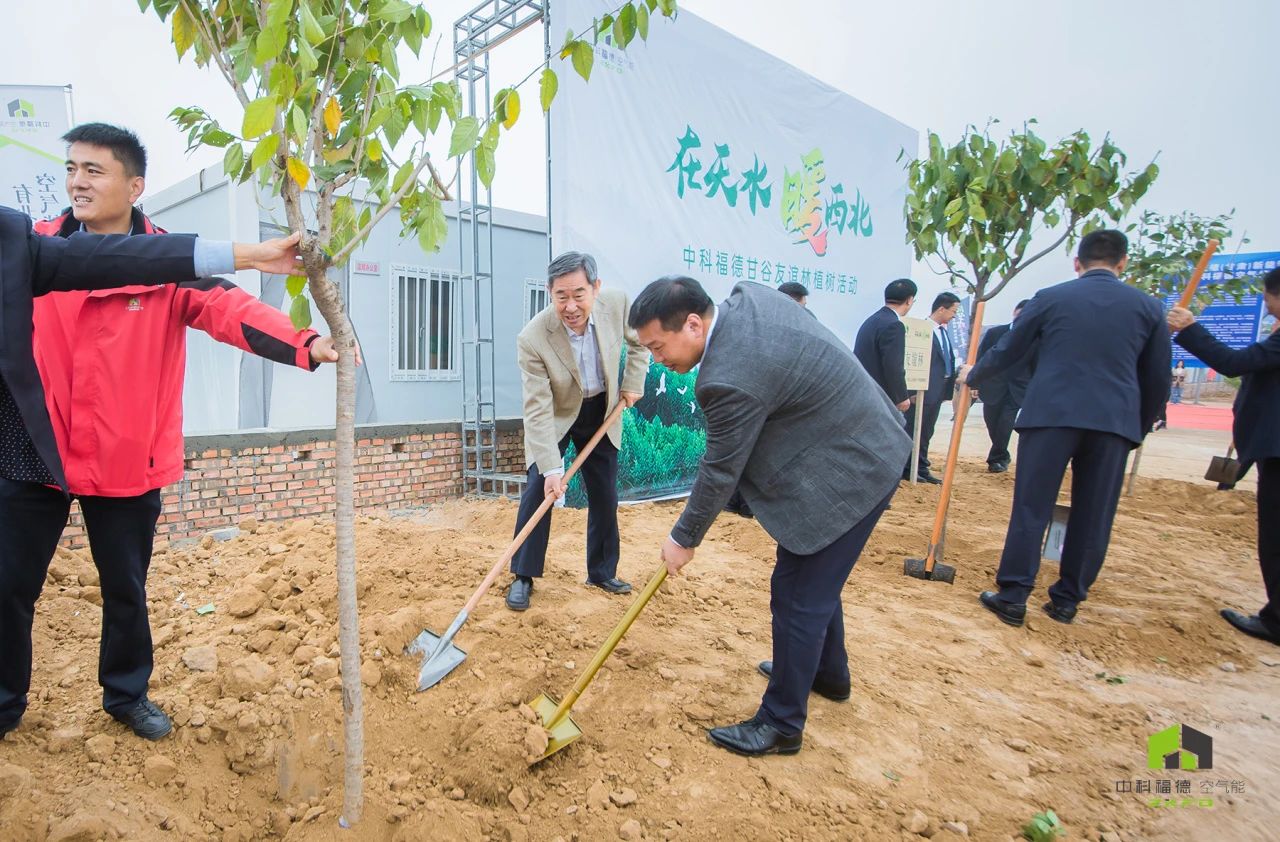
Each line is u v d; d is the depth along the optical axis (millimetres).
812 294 7320
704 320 2117
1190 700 2859
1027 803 2115
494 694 2420
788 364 2055
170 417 2031
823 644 2367
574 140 4859
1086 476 3443
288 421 6605
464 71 5809
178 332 2008
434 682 2461
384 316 7199
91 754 2031
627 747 2240
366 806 1895
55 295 1826
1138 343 3354
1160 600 3941
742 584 3871
